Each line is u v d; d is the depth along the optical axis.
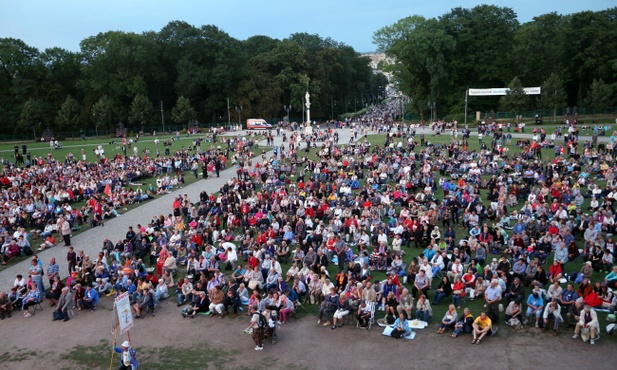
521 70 110.56
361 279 23.81
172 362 18.36
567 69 107.38
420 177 44.28
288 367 17.61
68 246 33.88
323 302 21.19
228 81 131.50
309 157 66.12
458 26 114.12
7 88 117.81
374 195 39.12
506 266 23.14
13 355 19.53
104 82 121.94
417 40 112.31
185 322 22.02
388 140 69.56
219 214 38.50
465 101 108.75
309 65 150.75
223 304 22.52
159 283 24.78
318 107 152.75
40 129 112.31
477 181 44.06
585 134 72.75
